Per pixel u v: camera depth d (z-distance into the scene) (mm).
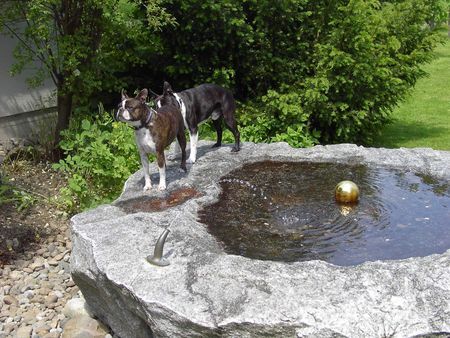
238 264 1744
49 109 4469
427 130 5570
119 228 2059
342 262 1984
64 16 3678
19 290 2646
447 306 1546
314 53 4375
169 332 1680
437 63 9281
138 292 1723
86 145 3621
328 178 2777
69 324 2281
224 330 1592
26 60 3848
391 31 4488
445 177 2750
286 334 1559
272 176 2795
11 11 3678
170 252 1881
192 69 4266
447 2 9359
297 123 4105
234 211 2373
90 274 1983
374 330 1514
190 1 3938
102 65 4035
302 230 2242
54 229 3188
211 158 2938
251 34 4199
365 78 4027
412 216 2371
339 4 4348
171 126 2529
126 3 4027
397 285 1605
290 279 1662
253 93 4598
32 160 3928
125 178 3215
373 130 4676
